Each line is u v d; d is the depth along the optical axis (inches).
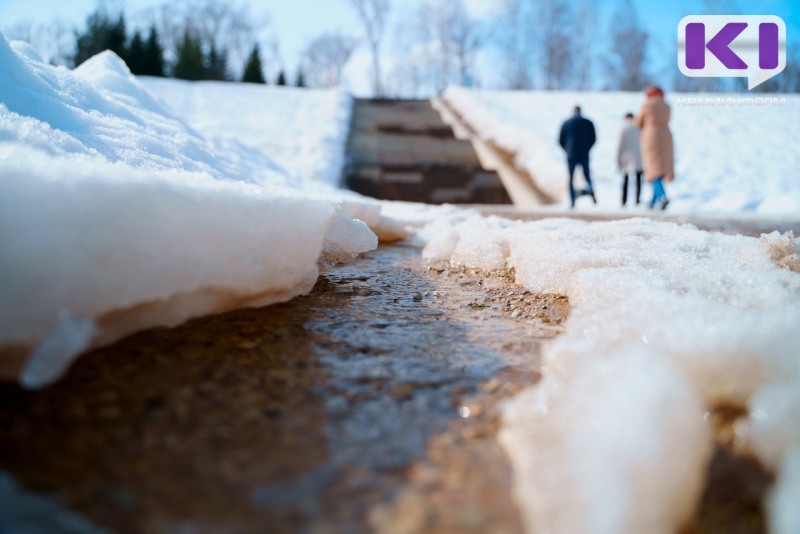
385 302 69.4
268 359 45.0
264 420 34.4
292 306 63.5
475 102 645.3
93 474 27.7
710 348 38.0
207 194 47.7
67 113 85.8
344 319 59.4
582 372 37.8
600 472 26.9
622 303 50.1
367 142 513.0
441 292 76.6
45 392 35.7
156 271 42.7
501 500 27.2
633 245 84.4
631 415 29.4
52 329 35.5
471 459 30.8
